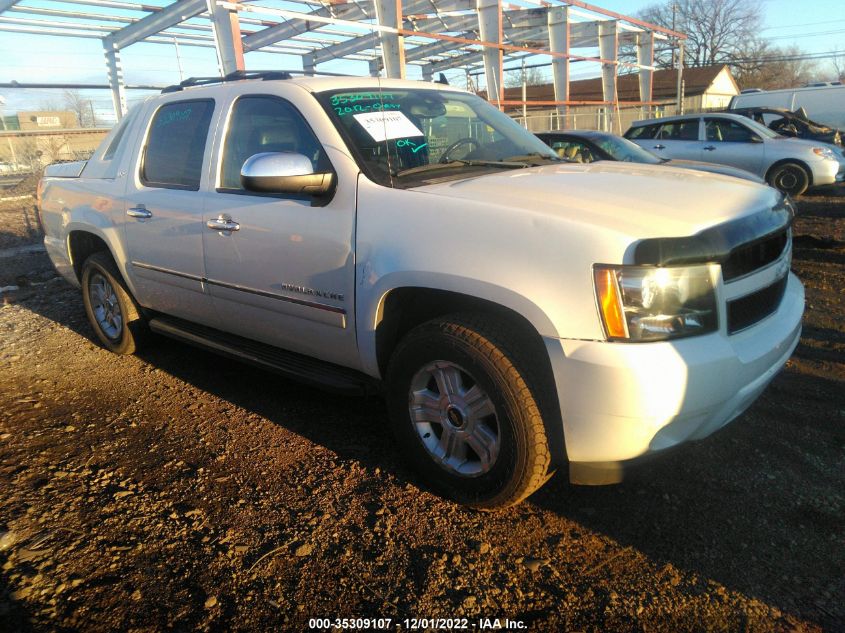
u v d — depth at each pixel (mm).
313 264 3057
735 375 2369
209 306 3793
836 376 3967
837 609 2186
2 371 4551
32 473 3127
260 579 2379
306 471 3109
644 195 2672
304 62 17188
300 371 3342
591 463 2428
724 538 2549
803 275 6434
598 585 2324
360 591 2316
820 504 2730
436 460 2814
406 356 2777
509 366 2453
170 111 4117
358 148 3068
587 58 18500
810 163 12211
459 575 2385
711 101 35469
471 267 2498
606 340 2266
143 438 3486
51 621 2174
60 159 24109
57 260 5176
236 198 3465
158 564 2463
